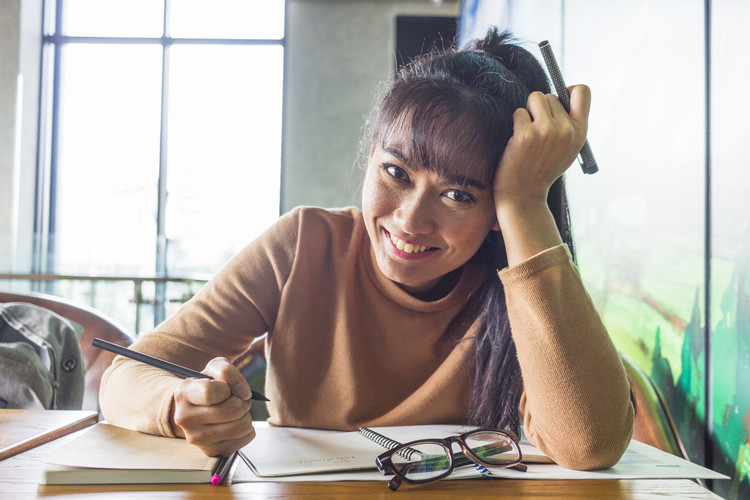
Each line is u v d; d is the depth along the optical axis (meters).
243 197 6.37
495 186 0.91
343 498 0.64
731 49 0.92
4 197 6.17
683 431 1.07
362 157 1.10
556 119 0.89
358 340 1.09
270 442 0.84
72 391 1.37
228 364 0.76
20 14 6.20
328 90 6.19
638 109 1.26
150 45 6.43
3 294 1.51
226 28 6.39
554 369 0.82
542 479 0.73
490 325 1.05
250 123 6.37
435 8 6.12
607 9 1.44
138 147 6.45
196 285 3.19
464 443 0.75
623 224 1.35
